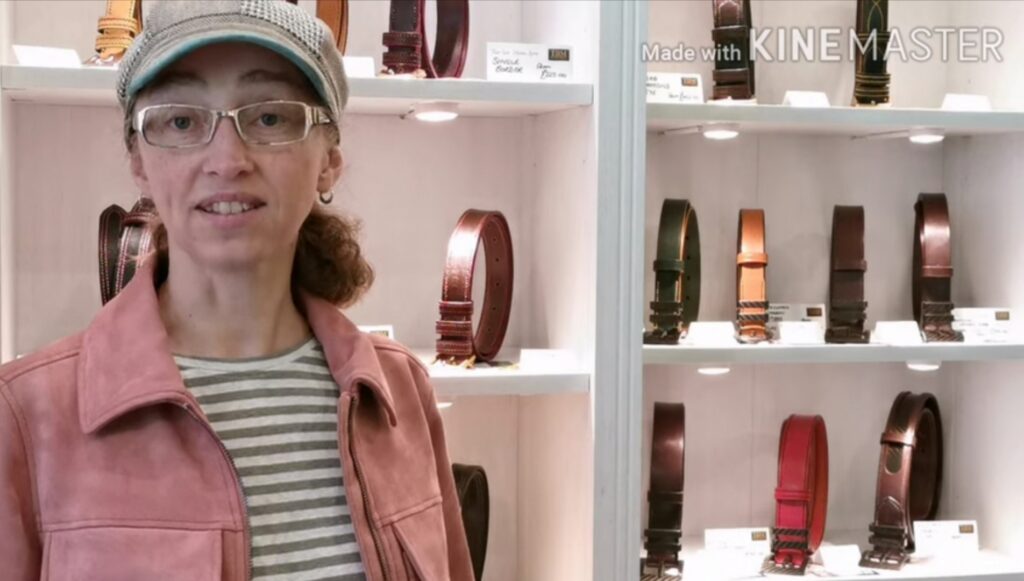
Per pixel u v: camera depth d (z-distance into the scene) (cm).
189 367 109
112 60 178
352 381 114
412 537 116
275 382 112
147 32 105
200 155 104
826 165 245
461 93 181
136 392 102
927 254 227
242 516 104
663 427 219
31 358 106
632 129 185
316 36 108
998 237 235
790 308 236
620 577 188
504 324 204
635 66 184
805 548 217
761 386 246
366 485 112
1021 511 231
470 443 231
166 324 113
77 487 101
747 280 217
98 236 199
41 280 208
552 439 209
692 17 236
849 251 222
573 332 197
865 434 251
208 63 105
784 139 243
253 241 107
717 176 240
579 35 192
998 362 238
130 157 112
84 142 208
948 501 256
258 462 108
